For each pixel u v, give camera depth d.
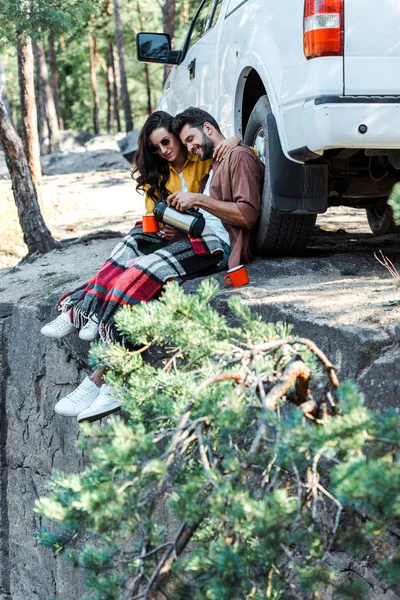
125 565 2.57
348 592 2.47
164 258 4.24
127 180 13.84
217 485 2.32
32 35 8.45
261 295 4.17
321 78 3.90
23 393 5.98
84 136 25.20
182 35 29.25
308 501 2.54
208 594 2.32
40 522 6.07
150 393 2.95
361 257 4.88
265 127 4.65
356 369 3.28
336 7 3.87
